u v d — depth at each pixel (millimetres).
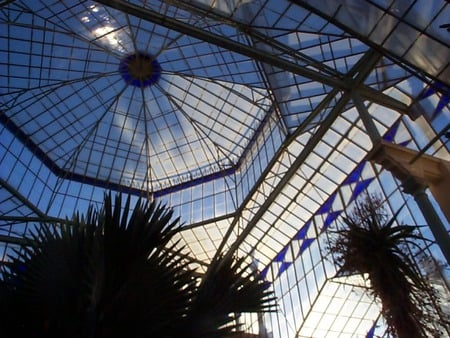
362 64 16359
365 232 8797
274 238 27875
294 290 25188
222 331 5711
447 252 10594
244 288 6148
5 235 26594
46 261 5418
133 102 28688
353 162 21766
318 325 23172
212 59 23422
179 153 30250
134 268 5176
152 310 5070
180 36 22609
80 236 5695
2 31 23172
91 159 30125
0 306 5129
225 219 28047
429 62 12430
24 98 26375
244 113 26781
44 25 23188
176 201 30594
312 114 20547
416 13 11031
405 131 18688
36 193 27891
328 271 22203
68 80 26453
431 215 11273
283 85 20812
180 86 27766
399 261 8445
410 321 7852
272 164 23844
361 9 11781
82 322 4910
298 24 16078
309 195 24609
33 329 5000
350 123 20875
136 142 30219
